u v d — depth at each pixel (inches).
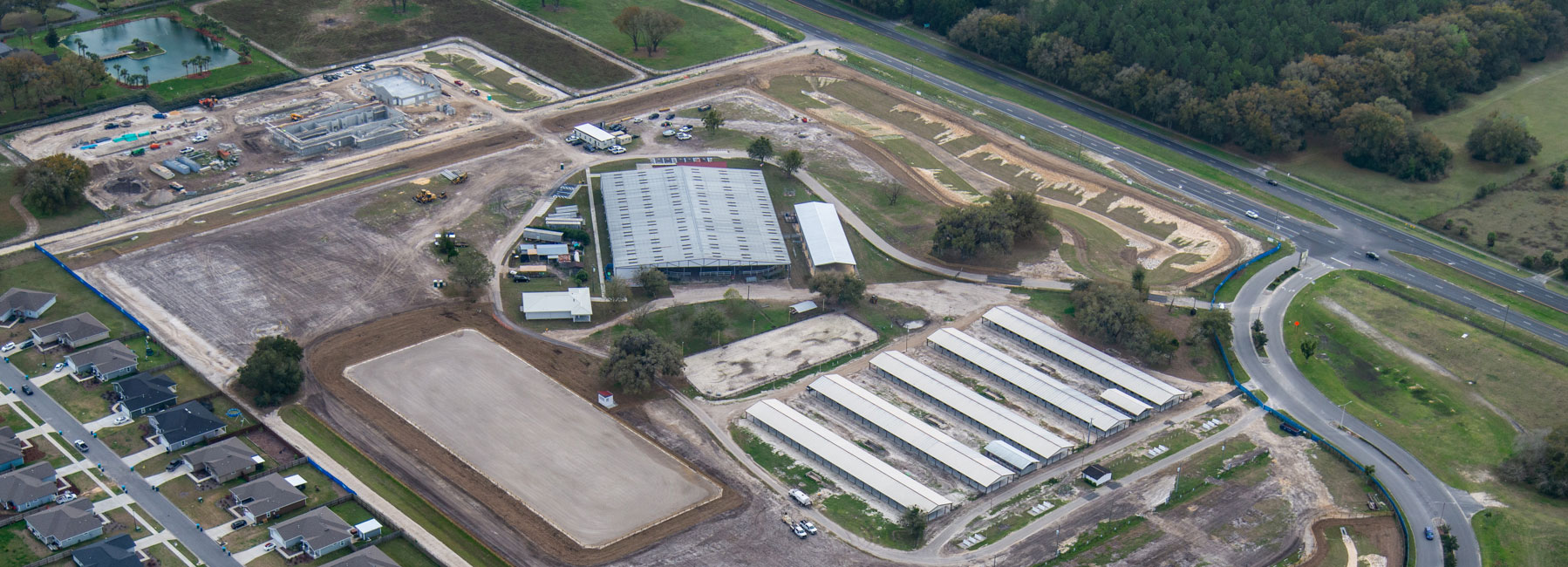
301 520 7332.7
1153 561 7509.8
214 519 7514.8
